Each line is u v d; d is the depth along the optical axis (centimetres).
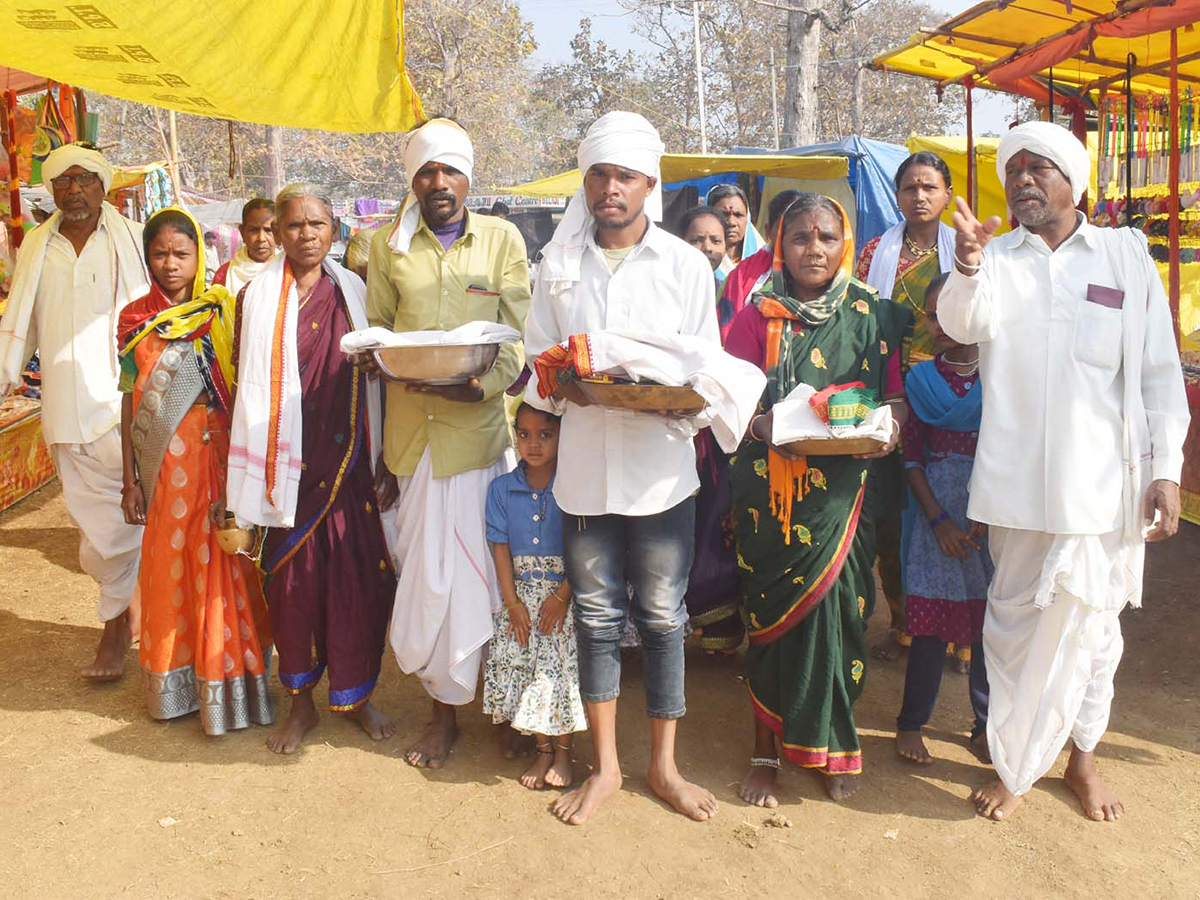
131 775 348
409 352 314
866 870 297
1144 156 746
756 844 309
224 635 373
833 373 328
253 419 347
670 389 280
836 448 305
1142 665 445
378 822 320
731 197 510
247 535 363
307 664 369
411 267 362
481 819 323
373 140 3688
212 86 485
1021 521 310
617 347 280
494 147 3806
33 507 721
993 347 314
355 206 2639
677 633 329
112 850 303
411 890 287
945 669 441
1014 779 321
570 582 330
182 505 372
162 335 365
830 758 333
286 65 456
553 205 2022
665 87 3816
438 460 349
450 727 369
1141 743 374
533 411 340
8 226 923
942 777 352
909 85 3503
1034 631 319
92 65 463
